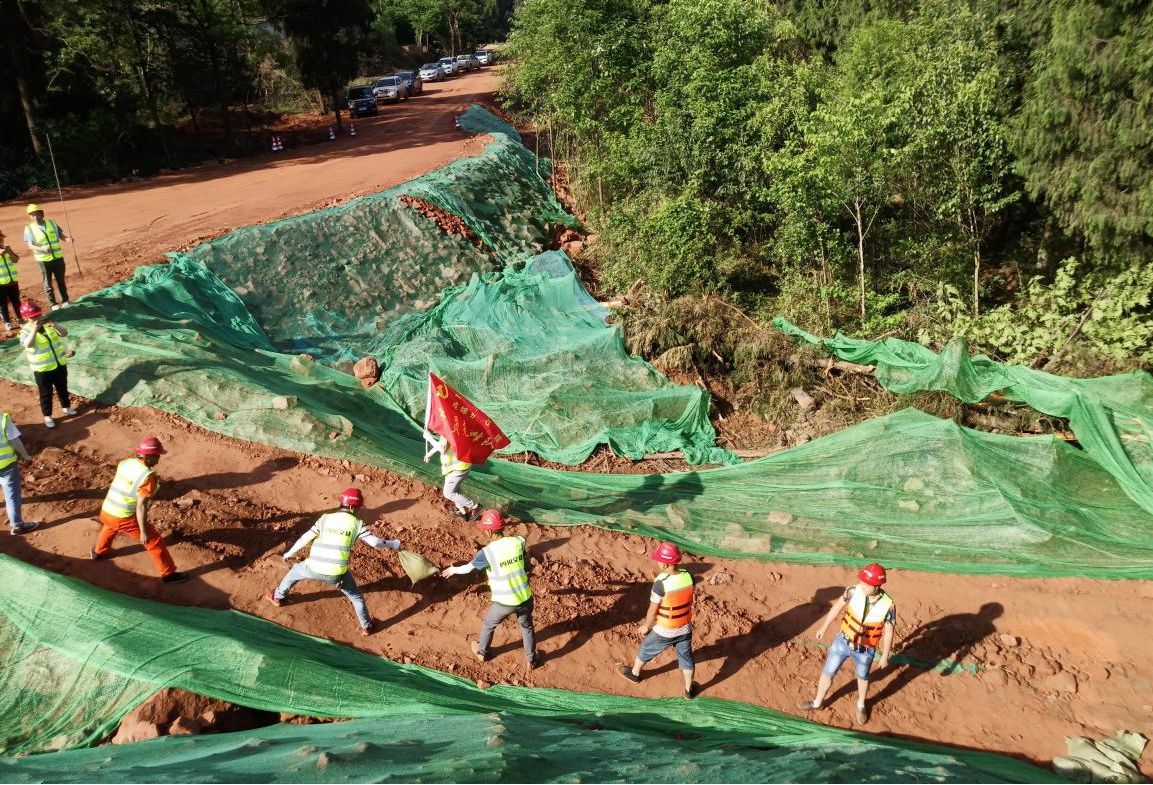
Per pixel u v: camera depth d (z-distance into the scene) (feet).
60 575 22.84
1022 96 52.75
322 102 145.18
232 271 52.70
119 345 37.37
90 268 49.90
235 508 30.19
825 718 25.68
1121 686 27.66
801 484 38.75
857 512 36.86
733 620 29.81
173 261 50.90
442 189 72.84
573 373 48.65
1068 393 39.29
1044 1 46.91
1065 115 43.42
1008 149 50.80
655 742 20.04
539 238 75.51
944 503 36.76
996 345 49.29
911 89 52.13
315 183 80.48
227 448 33.94
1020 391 41.83
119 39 97.55
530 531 33.71
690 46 66.74
